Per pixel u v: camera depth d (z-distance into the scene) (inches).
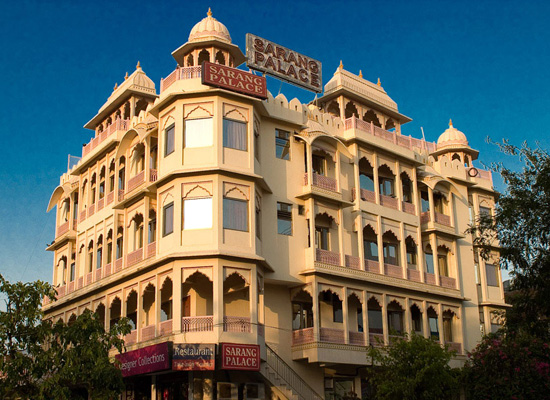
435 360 1087.0
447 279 1600.6
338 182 1408.7
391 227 1502.2
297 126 1401.3
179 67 1325.0
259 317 1209.4
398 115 1674.5
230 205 1214.9
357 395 1384.1
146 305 1387.8
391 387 1079.6
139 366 1198.9
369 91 1621.6
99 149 1557.6
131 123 1470.2
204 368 1107.9
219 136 1234.0
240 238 1207.6
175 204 1218.6
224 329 1146.0
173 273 1190.9
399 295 1469.0
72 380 964.0
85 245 1581.0
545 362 942.4
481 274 1710.1
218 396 1163.3
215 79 1247.5
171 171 1226.0
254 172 1254.9
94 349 984.9
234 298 1255.5
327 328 1299.2
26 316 982.4
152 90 1567.4
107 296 1418.6
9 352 970.1
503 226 1040.2
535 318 1016.2
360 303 1424.7
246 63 1390.3
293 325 1323.8
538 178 1019.3
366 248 1465.3
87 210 1601.9
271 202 1314.0
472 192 1776.6
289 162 1369.3
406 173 1589.6
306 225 1355.8
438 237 1619.1
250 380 1200.2
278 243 1301.7
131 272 1314.0
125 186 1450.5
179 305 1166.3
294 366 1295.5
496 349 980.6
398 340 1228.5
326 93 1573.6
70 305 1579.7
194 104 1259.8
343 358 1298.0
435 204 1686.8
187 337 1146.7
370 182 1519.4
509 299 1056.2
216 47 1347.2
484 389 968.9
